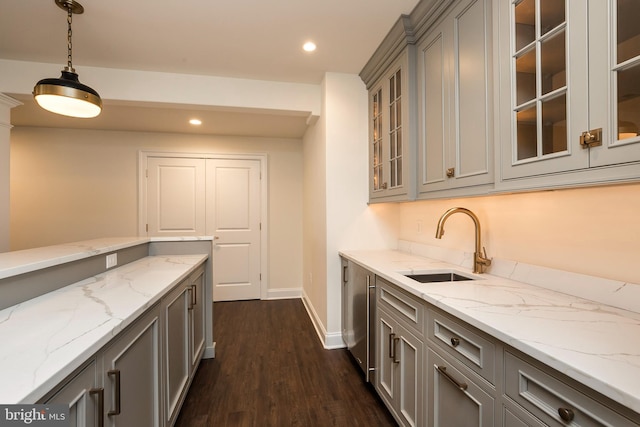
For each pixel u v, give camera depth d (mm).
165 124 3773
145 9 1786
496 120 1237
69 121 3645
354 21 1938
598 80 864
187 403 1947
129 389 1118
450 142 1590
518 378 865
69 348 808
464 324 1093
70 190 3967
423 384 1370
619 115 831
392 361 1689
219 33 2047
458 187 1527
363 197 2754
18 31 1981
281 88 2828
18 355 767
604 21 847
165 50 2256
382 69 2350
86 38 2076
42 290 1318
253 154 4355
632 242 1068
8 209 2428
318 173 3072
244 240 4355
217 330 3186
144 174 4117
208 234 4266
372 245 2779
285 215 4457
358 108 2723
